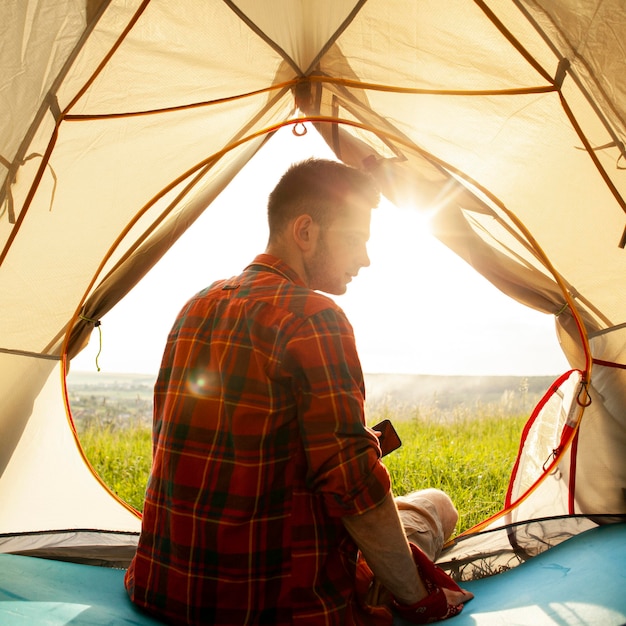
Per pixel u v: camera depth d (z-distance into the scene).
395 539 1.35
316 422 1.30
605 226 2.37
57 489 2.46
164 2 2.16
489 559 2.29
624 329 2.42
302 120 2.49
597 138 2.26
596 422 2.46
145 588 1.44
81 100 2.23
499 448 4.50
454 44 2.26
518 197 2.47
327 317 1.36
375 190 1.66
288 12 2.30
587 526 2.42
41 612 1.37
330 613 1.34
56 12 2.07
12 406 2.31
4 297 2.27
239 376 1.35
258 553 1.32
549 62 2.19
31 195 2.20
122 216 2.42
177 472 1.37
